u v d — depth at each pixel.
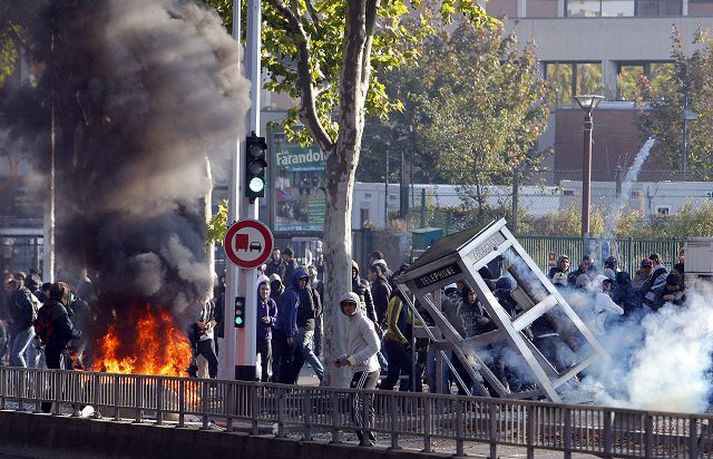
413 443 30.52
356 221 96.38
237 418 32.53
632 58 150.50
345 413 30.39
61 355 40.00
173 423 34.19
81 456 35.53
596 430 25.78
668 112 123.12
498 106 115.75
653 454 24.86
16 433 37.53
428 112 114.56
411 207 83.75
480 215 85.56
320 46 49.84
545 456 28.86
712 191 85.44
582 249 68.31
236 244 40.00
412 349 42.84
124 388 35.22
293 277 48.12
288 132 52.62
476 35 120.88
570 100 151.75
